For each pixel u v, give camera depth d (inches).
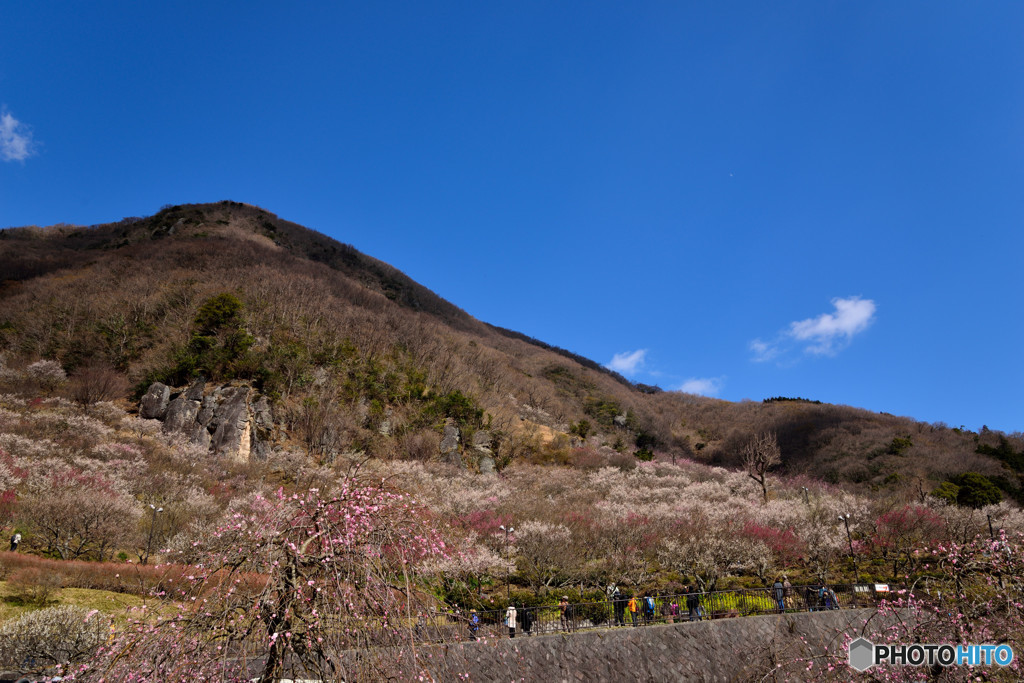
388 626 244.8
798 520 1241.4
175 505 1127.0
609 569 975.6
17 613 576.7
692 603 784.3
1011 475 2320.4
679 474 2217.0
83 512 901.2
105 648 287.6
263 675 229.1
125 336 2281.0
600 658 605.0
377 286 4655.5
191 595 249.1
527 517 1147.3
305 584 236.8
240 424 1811.0
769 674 523.2
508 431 2300.7
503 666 544.7
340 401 2119.8
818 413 3818.9
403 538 267.9
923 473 2383.1
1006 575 381.1
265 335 2370.8
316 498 269.9
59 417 1508.4
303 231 5413.4
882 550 1111.0
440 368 2696.9
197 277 2982.3
